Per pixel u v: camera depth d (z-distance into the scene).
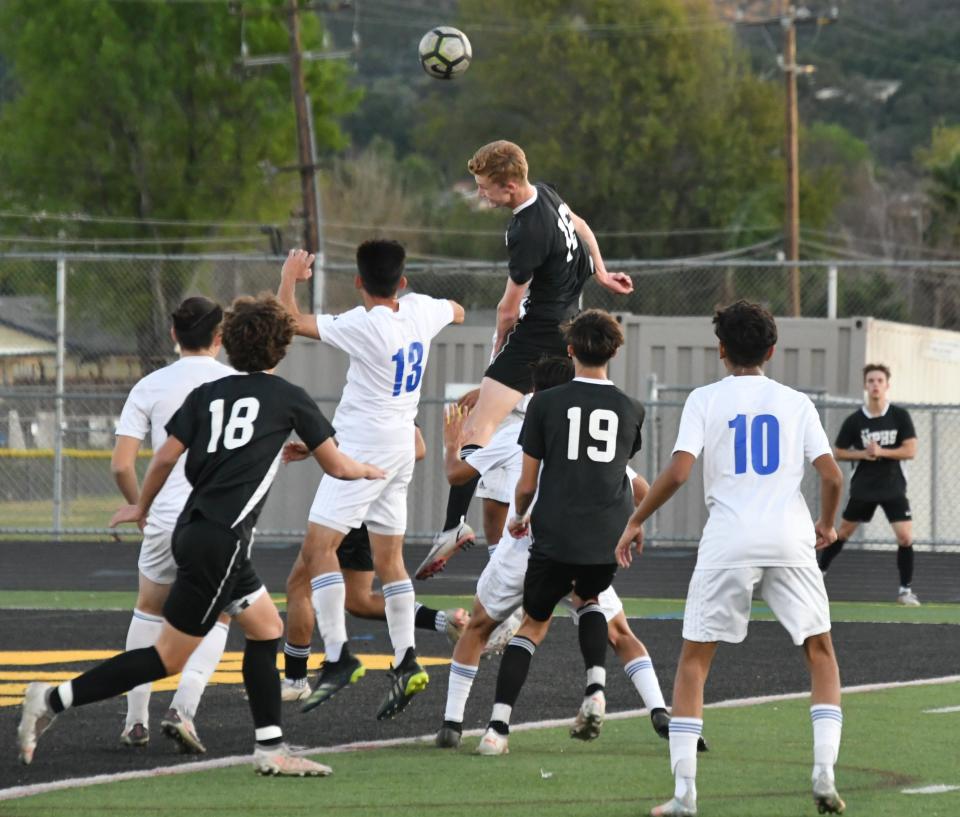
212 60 166.50
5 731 25.70
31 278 147.00
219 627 24.30
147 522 24.17
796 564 20.05
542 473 23.95
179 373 24.62
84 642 38.12
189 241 141.62
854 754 23.89
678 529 69.12
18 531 66.44
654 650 36.84
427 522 69.44
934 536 66.00
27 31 164.75
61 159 167.25
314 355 68.88
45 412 99.12
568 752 24.19
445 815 19.52
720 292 168.88
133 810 19.59
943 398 80.44
